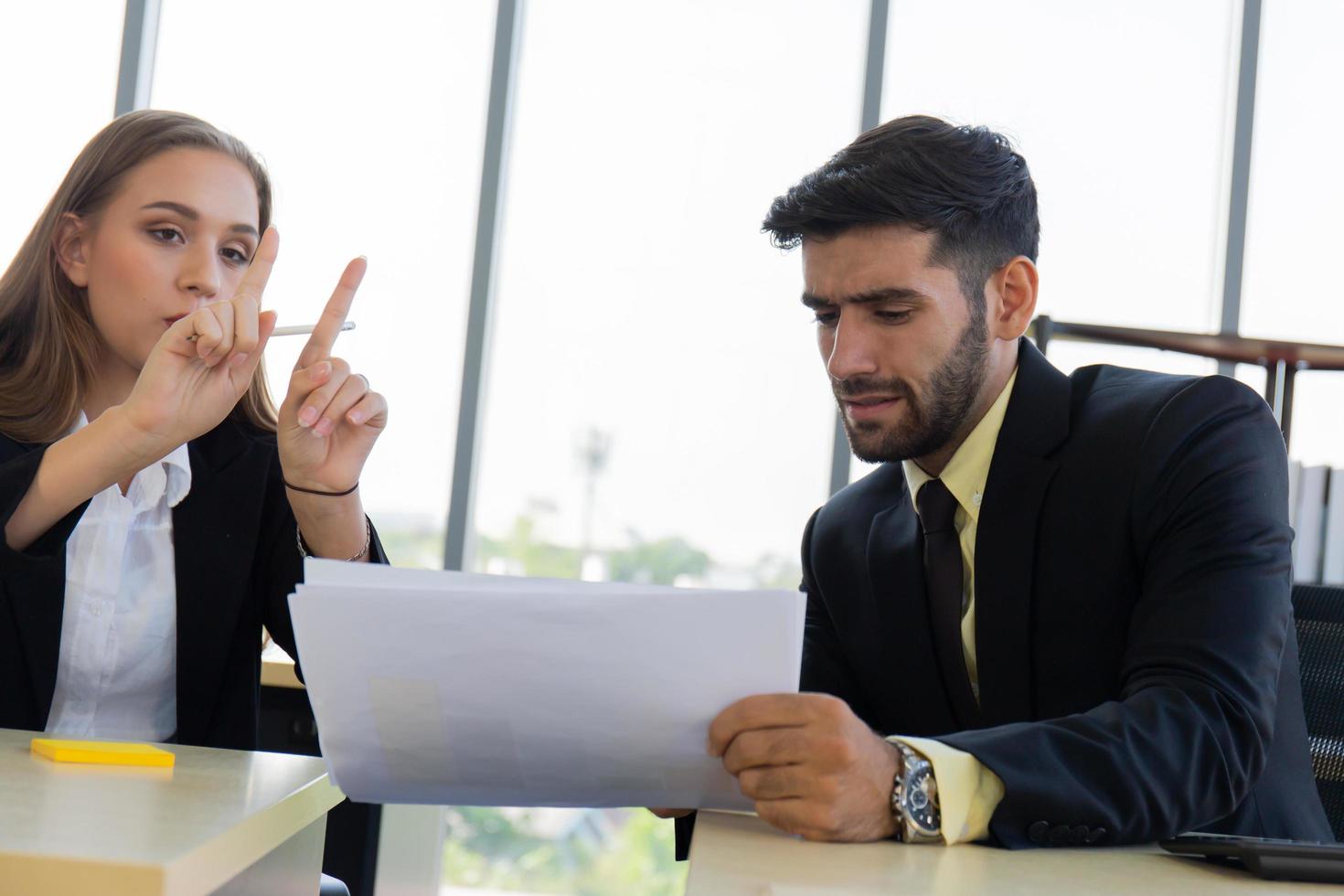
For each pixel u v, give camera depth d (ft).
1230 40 10.60
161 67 11.14
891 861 2.64
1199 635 3.39
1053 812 2.89
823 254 4.05
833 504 4.78
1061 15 10.73
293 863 3.01
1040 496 4.06
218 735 4.66
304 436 4.30
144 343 4.79
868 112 10.61
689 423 10.61
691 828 3.51
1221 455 3.81
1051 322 7.37
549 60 11.02
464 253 10.82
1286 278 10.51
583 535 10.61
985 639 4.06
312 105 10.99
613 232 10.83
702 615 2.72
